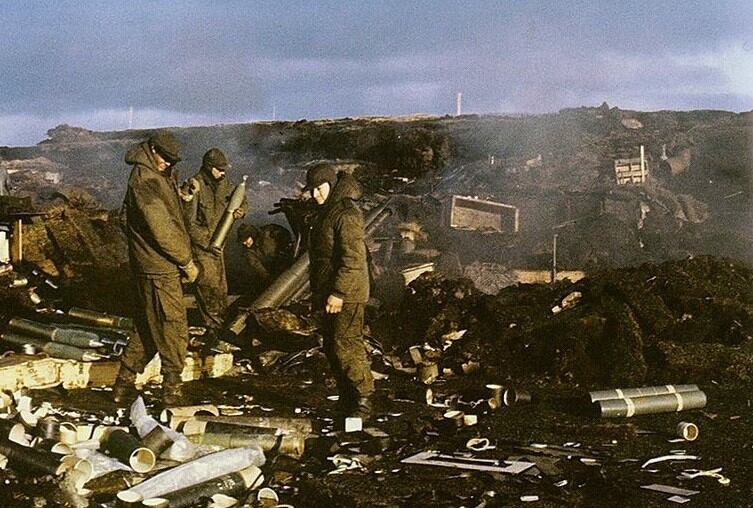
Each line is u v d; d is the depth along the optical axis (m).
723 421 7.94
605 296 10.61
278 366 9.97
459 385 9.54
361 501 5.75
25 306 11.11
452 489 6.03
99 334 9.53
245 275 13.27
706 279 11.32
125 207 8.35
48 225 13.88
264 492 5.66
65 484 5.58
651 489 6.09
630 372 9.45
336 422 7.65
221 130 36.59
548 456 6.80
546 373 9.80
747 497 5.97
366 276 7.74
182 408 7.48
